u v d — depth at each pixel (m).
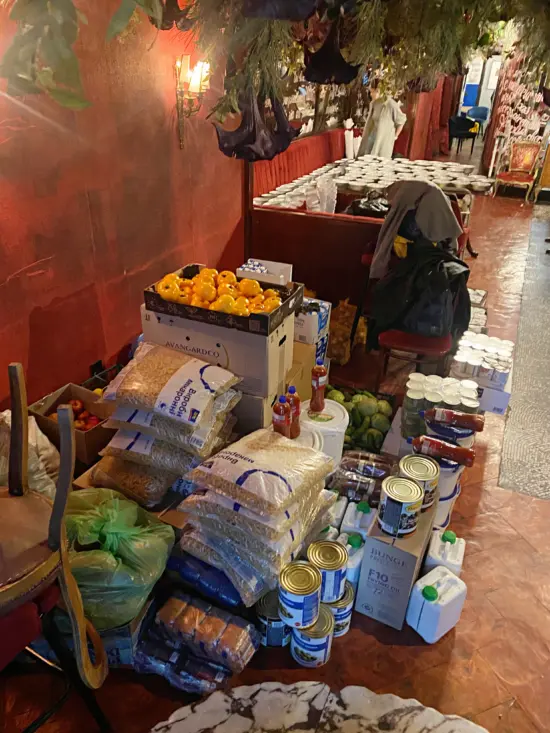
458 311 3.25
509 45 1.38
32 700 1.80
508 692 1.88
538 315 4.59
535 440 3.12
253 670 1.92
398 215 3.17
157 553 1.86
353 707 1.82
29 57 0.89
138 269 2.93
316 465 2.00
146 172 2.82
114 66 2.44
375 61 1.49
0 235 2.11
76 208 2.42
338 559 1.93
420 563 2.05
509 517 2.58
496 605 2.17
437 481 2.04
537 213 7.49
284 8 0.98
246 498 1.83
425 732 1.75
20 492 1.52
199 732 1.74
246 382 2.34
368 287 3.74
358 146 7.23
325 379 2.46
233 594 1.93
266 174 5.04
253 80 1.39
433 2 1.30
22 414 1.47
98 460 2.35
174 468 2.12
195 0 1.19
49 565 1.30
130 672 1.91
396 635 2.06
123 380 2.15
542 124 7.88
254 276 2.86
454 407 2.43
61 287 2.44
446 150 10.86
